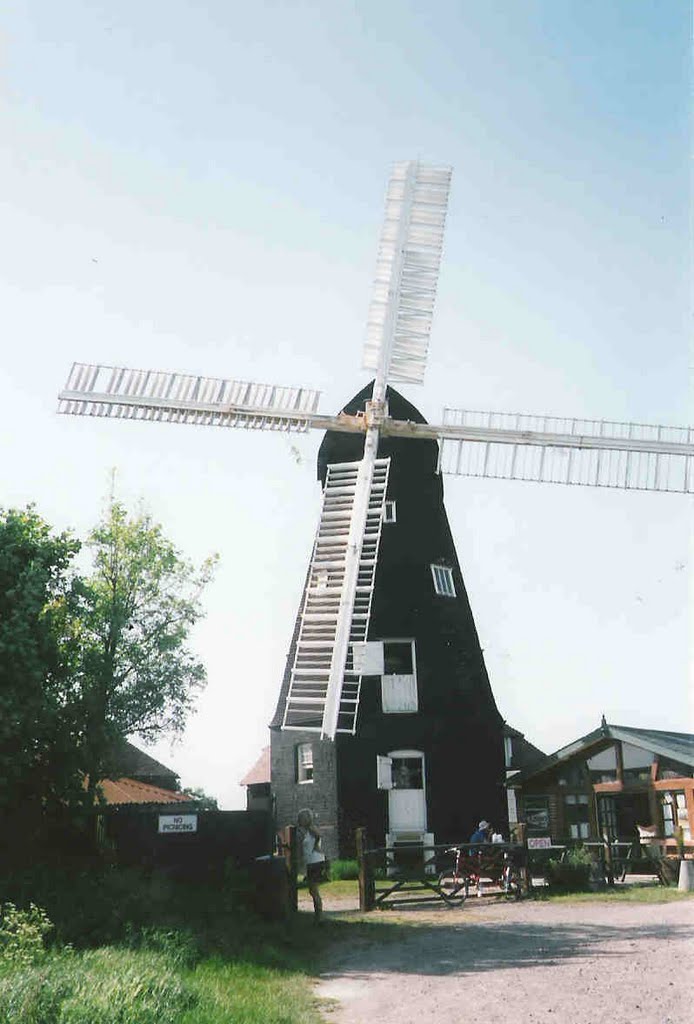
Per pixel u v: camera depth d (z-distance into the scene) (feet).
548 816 91.91
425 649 100.07
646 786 83.66
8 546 62.44
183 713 73.67
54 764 63.93
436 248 96.48
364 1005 34.63
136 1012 27.04
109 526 74.49
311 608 84.28
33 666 59.16
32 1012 26.25
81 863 62.39
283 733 103.24
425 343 94.12
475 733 100.83
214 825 65.57
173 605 74.74
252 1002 31.86
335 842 95.09
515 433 88.89
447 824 96.32
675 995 33.04
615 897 67.36
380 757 97.19
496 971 40.04
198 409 86.94
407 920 58.85
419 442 98.43
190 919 49.39
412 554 100.83
